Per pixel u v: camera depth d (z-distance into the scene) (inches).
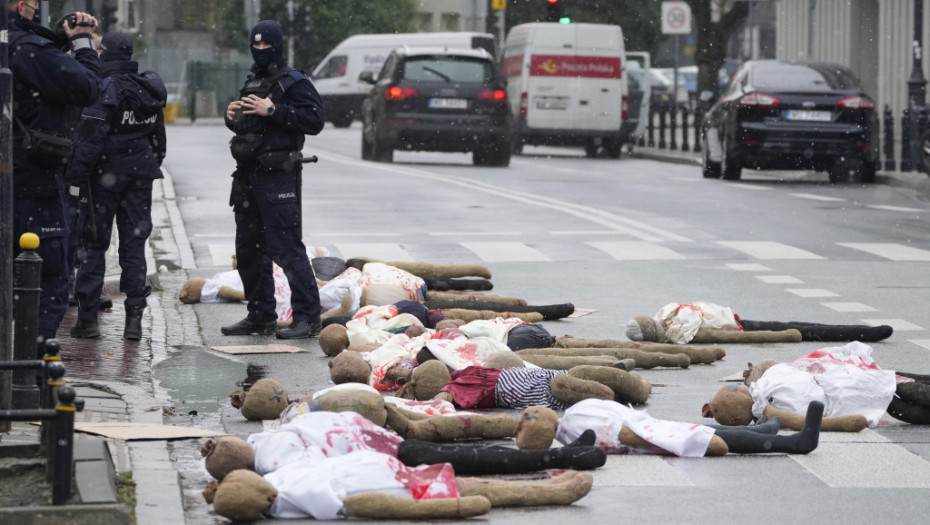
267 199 1031.6
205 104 6658.5
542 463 643.5
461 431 690.2
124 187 1008.9
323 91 5359.3
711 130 2711.6
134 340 1025.5
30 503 568.1
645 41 6446.9
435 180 2568.9
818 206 2103.8
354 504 570.6
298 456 604.7
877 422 753.6
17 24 771.4
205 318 1145.4
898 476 653.9
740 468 666.8
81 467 602.2
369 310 988.6
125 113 991.0
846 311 1174.3
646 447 691.4
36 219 783.1
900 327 1102.4
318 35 6722.4
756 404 761.6
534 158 3582.7
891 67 3464.6
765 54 6294.3
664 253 1549.0
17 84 761.0
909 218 1934.1
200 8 6978.4
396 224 1811.0
